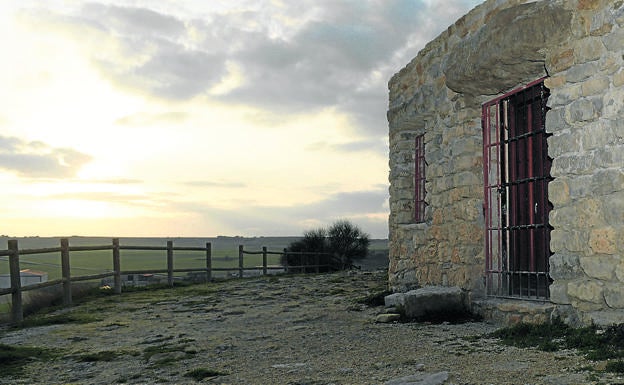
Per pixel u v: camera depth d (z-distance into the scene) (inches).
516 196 240.7
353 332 225.9
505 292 243.8
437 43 292.2
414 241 323.6
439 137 293.0
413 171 354.0
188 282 549.0
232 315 301.1
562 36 192.9
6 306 366.6
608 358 143.1
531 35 200.2
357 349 191.0
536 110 230.8
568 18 190.9
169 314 320.2
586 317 181.3
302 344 207.8
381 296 326.0
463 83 249.1
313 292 390.6
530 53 207.2
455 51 256.7
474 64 232.7
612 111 174.2
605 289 174.2
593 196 179.9
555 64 197.0
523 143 237.6
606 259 174.6
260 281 513.7
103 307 367.6
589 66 183.5
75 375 182.2
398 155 358.0
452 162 271.3
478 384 131.5
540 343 173.0
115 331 269.9
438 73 290.7
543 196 222.4
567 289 189.6
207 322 280.7
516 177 240.8
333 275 553.3
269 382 153.1
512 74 227.5
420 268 315.9
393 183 363.6
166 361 191.9
